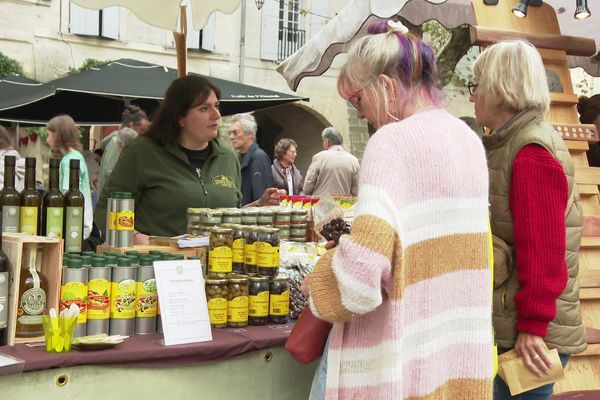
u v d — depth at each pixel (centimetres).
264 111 1791
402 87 206
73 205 276
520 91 265
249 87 773
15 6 1379
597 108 466
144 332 257
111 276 252
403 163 194
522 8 396
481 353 209
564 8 559
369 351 197
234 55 1622
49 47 1418
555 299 254
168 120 367
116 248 285
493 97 271
